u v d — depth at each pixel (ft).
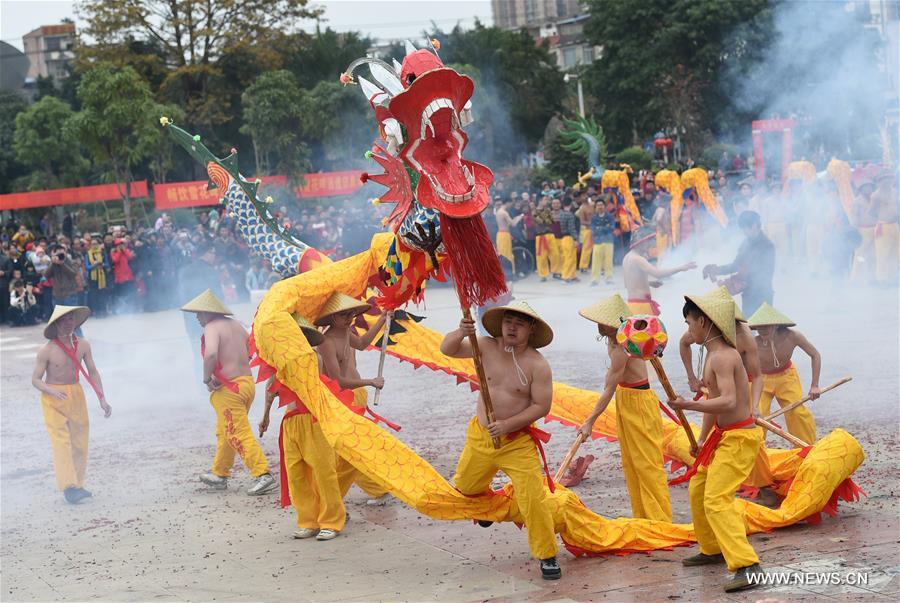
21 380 55.98
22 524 30.04
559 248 82.69
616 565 23.08
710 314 21.66
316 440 26.73
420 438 36.94
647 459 25.44
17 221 136.26
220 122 173.68
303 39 185.98
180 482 33.76
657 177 80.07
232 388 31.91
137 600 22.62
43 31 263.90
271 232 35.45
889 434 32.12
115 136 132.98
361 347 29.22
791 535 23.91
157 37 178.19
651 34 169.89
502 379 22.85
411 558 24.75
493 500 24.16
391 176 25.48
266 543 26.76
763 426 25.31
